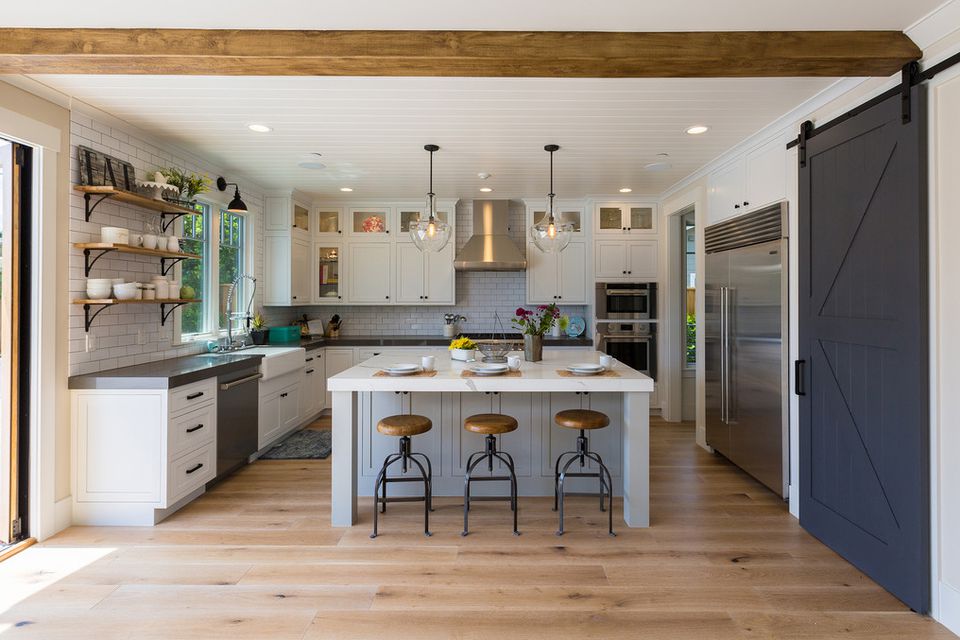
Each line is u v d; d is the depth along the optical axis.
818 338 2.92
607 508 3.41
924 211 2.20
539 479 3.64
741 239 3.91
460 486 3.63
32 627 2.12
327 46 2.33
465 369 3.44
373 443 3.63
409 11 2.17
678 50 2.34
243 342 5.13
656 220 5.96
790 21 2.24
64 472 3.07
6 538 2.83
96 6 2.12
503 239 6.11
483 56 2.34
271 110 3.33
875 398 2.48
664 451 4.66
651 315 5.96
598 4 2.12
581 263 6.17
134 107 3.25
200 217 4.58
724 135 3.79
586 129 3.68
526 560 2.70
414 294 6.21
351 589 2.42
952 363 2.11
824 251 2.87
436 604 2.30
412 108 3.29
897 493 2.34
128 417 3.10
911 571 2.26
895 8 2.13
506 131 3.72
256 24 2.28
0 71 2.48
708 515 3.29
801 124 3.09
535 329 3.84
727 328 4.15
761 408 3.63
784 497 3.35
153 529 3.06
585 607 2.28
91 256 3.24
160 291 3.59
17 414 2.87
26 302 2.90
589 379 3.04
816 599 2.35
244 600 2.32
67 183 3.10
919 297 2.20
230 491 3.69
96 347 3.31
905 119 2.27
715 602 2.32
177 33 2.31
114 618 2.19
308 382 5.50
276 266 5.63
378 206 6.20
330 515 3.28
